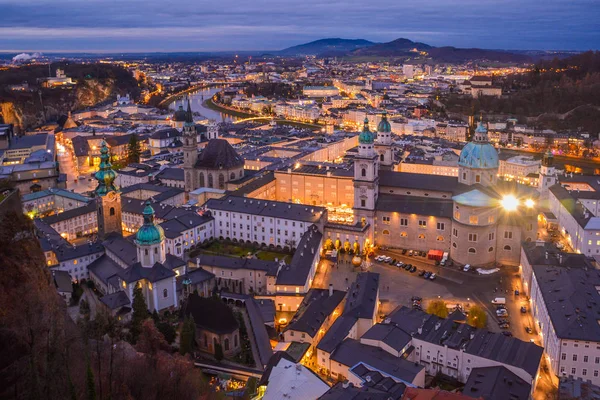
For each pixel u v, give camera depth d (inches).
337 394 5684.1
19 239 6555.1
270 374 6220.5
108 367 5634.8
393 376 6323.8
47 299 6161.4
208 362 7076.8
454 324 7386.8
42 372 4987.7
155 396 5679.1
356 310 7731.3
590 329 6658.5
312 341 7298.2
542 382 6776.6
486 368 6446.9
